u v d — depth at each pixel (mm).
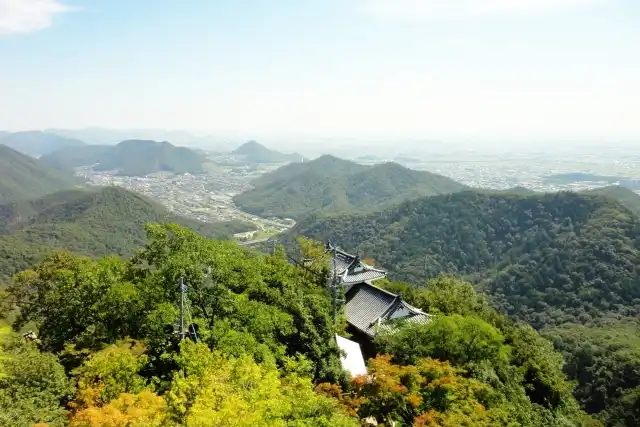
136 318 22266
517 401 26031
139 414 14344
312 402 16516
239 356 17781
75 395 18406
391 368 20906
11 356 19172
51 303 25844
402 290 46531
